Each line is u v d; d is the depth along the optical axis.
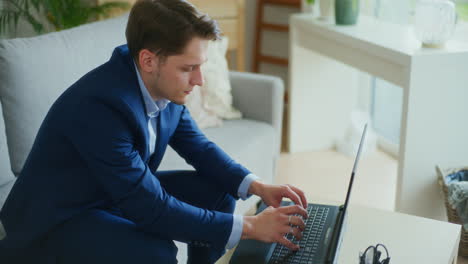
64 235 1.31
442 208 2.32
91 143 1.21
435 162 2.23
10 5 3.22
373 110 3.32
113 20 2.14
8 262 1.37
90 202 1.34
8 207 1.34
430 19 2.11
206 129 2.33
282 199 1.50
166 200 1.27
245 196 1.51
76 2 2.94
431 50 2.12
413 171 2.21
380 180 2.82
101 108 1.22
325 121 3.25
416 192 2.25
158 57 1.21
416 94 2.10
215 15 3.29
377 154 3.15
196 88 2.37
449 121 2.18
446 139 2.21
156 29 1.18
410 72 2.06
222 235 1.27
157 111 1.37
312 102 3.18
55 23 3.07
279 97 2.43
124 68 1.27
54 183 1.29
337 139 3.29
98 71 1.28
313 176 2.90
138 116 1.26
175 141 1.58
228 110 2.45
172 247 1.33
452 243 1.36
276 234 1.26
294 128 3.19
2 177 1.75
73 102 1.23
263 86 2.41
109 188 1.25
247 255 1.28
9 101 1.77
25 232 1.33
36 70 1.79
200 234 1.27
